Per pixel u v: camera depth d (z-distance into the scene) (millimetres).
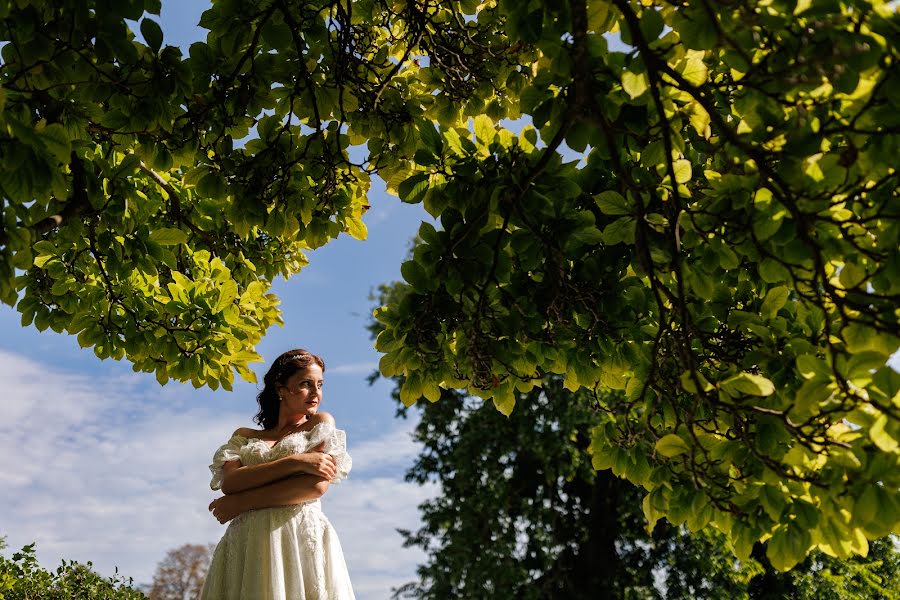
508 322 3205
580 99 2463
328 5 3746
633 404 3074
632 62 2406
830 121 2285
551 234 3002
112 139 3816
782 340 2914
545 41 2584
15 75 2957
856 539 2516
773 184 2449
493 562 14438
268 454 3756
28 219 2570
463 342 3369
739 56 2316
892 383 2105
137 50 3135
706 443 3035
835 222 2320
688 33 2264
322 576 3566
